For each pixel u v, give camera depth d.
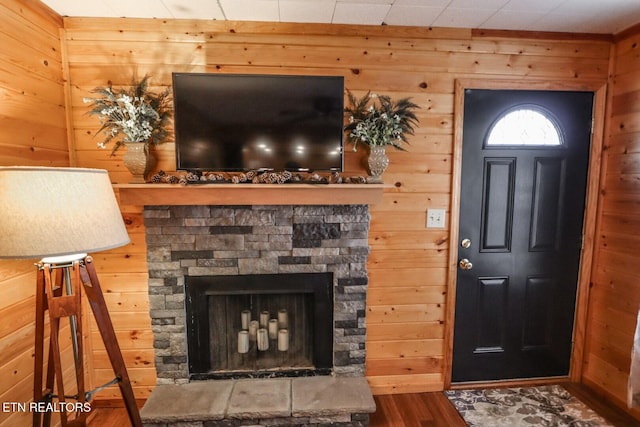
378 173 1.89
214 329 2.09
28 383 1.62
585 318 2.26
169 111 1.92
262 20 1.91
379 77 2.01
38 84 1.70
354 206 1.99
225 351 2.12
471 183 2.14
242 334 2.09
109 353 1.48
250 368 2.11
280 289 2.04
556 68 2.08
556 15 1.84
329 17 1.88
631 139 1.98
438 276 2.18
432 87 2.04
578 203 2.20
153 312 1.97
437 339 2.22
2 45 1.48
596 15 1.84
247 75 1.77
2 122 1.49
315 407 1.80
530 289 2.25
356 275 2.03
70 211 1.21
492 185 2.15
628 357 2.01
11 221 1.13
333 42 1.98
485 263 2.21
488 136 2.11
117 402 2.10
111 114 1.76
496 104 2.10
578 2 1.70
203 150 1.79
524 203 2.18
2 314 1.48
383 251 2.13
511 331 2.27
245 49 1.95
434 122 2.07
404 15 1.85
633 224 1.98
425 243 2.15
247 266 1.98
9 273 1.51
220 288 2.01
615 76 2.08
